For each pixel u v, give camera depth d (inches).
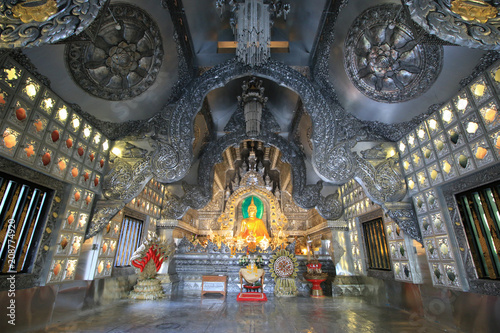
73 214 195.0
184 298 310.3
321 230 423.8
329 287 370.9
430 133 200.2
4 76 136.7
